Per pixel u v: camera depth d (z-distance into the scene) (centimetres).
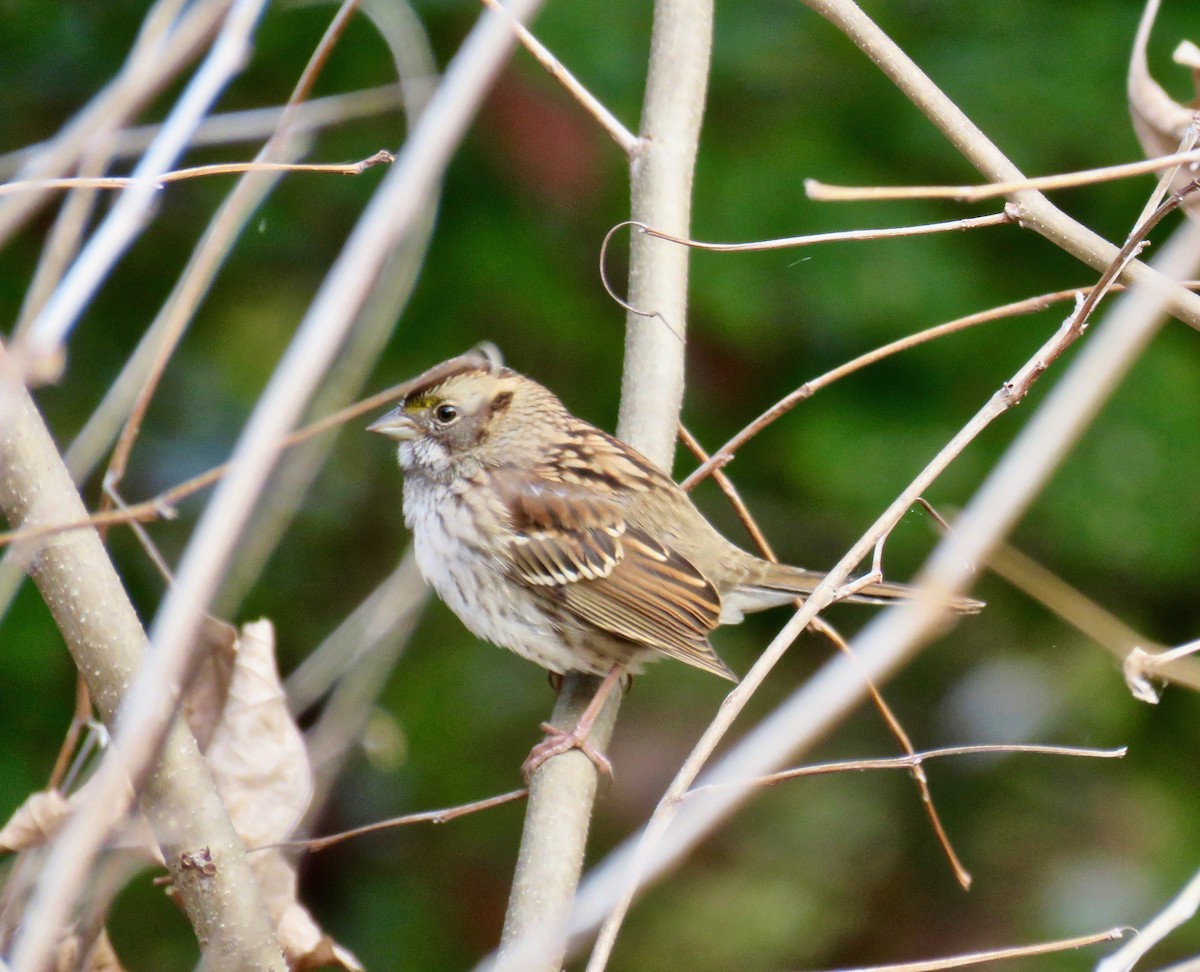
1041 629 1172
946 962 479
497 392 817
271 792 604
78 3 1101
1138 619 1142
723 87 1131
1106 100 1084
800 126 1125
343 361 751
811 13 1134
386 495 1138
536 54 684
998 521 345
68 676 995
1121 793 1156
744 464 1127
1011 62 1106
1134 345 352
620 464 706
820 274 1088
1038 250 1111
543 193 1113
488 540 792
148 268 1123
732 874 1142
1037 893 1137
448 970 1084
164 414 1101
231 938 479
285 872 600
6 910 555
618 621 770
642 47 1102
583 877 1080
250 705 607
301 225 1133
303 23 1080
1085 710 1152
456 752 1121
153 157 431
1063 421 349
